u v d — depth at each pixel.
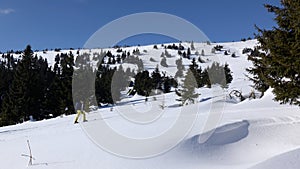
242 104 15.72
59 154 8.51
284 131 9.66
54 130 13.71
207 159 8.05
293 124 10.10
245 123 10.16
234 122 10.02
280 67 10.83
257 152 8.65
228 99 19.83
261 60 12.79
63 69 39.44
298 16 10.55
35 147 9.69
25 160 8.12
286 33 11.09
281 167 4.99
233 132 9.55
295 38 10.48
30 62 42.44
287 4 11.30
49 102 39.97
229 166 7.32
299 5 10.52
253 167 5.45
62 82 38.06
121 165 7.28
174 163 7.48
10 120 37.59
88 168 7.14
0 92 50.06
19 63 41.16
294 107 13.01
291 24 10.86
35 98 40.56
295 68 10.32
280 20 11.31
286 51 10.74
